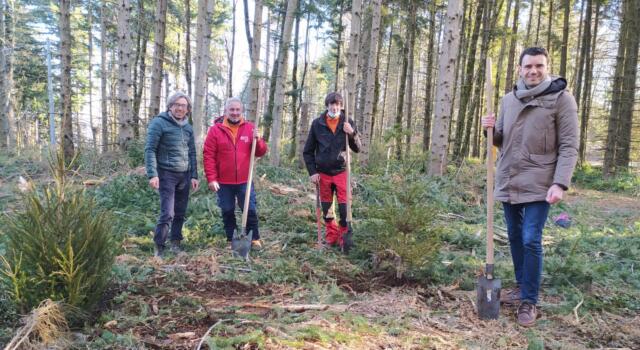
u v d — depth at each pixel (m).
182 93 4.70
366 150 11.79
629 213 8.58
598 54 19.83
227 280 3.92
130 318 2.93
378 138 13.58
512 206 3.56
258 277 3.98
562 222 6.80
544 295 3.82
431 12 15.26
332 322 3.05
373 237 4.55
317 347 2.68
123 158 9.20
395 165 10.05
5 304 2.90
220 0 21.33
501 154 3.51
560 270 4.13
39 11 21.67
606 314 3.45
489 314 3.30
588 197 11.23
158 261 4.30
